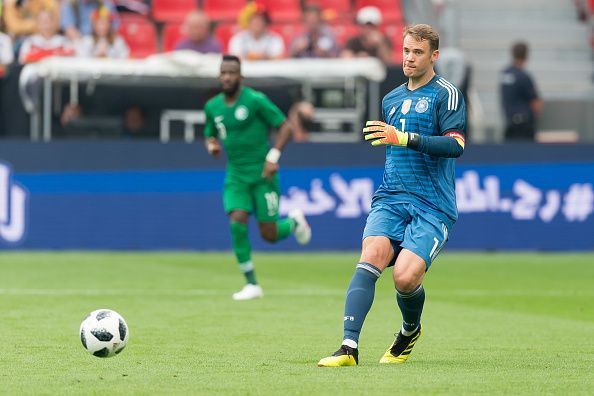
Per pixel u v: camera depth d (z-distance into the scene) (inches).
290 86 2834.6
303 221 1994.3
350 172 2775.6
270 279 2153.1
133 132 2876.5
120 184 2755.9
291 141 2760.8
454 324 1496.1
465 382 973.2
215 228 2775.6
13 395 899.4
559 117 3302.2
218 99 1836.9
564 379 999.6
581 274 2308.1
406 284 1042.1
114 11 3248.0
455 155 1067.3
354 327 1058.1
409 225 1076.5
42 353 1158.3
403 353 1114.7
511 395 908.0
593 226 2832.2
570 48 3700.8
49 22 3075.8
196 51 3056.1
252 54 2979.8
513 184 2819.9
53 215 2746.1
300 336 1327.5
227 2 3476.9
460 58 2925.7
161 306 1674.5
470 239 2819.9
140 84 2827.3
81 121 2810.0
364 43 3056.1
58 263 2444.6
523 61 3014.3
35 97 2800.2
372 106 2844.5
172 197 2765.7
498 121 3425.2
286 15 3462.1
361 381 972.6
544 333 1397.6
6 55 3090.6
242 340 1286.9
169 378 991.0
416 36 1084.5
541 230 2824.8
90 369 1049.5
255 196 1849.2
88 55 3078.2
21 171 2731.3
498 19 3750.0
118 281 2075.5
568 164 2819.9
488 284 2101.4
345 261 2571.4
